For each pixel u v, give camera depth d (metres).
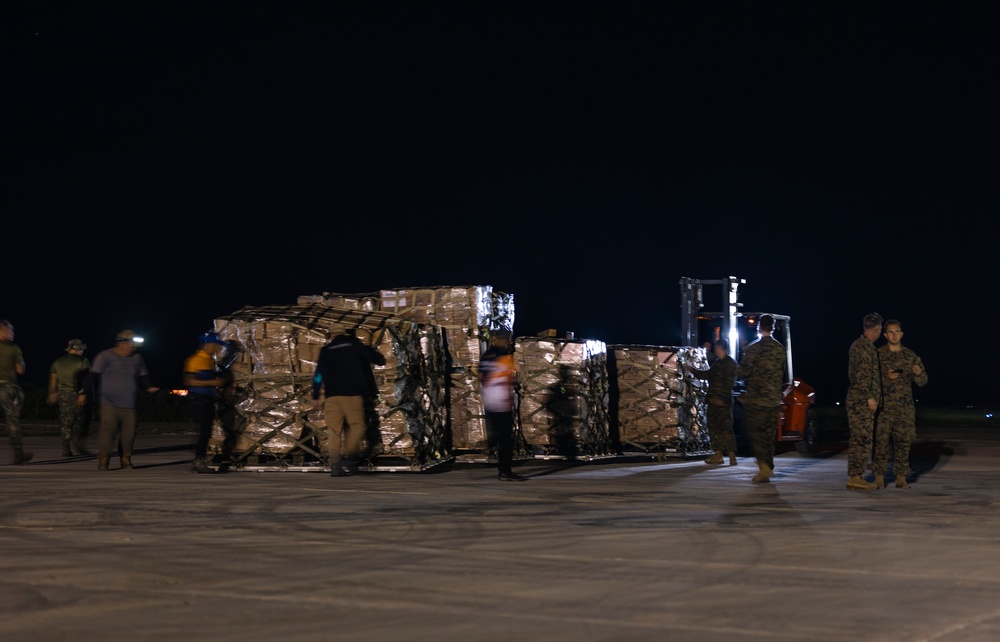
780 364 13.58
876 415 13.05
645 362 18.25
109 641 5.61
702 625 5.98
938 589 6.95
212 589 6.84
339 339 13.87
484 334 16.59
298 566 7.58
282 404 14.72
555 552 8.19
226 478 13.61
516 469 15.51
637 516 10.18
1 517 9.87
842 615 6.23
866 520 10.04
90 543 8.48
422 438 14.80
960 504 11.41
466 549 8.30
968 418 36.88
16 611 6.25
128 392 14.95
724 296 21.44
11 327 15.80
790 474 15.16
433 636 5.72
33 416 29.59
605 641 5.64
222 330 14.99
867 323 12.87
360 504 10.93
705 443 19.00
